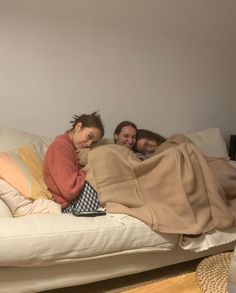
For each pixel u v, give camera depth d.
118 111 2.61
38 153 2.08
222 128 3.10
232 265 1.15
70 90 2.43
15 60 2.25
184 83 2.83
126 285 1.84
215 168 2.06
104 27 2.46
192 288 1.22
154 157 1.85
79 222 1.56
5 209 1.67
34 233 1.44
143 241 1.65
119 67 2.56
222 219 1.80
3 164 1.78
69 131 2.05
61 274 1.57
